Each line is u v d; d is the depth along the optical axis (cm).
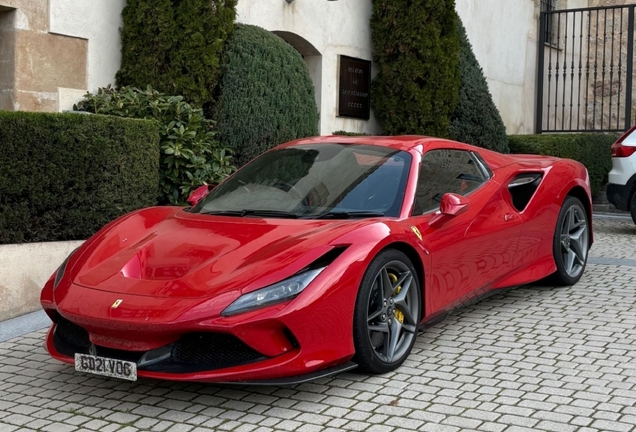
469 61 1125
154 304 357
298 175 480
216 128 757
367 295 394
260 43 787
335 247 386
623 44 1641
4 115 532
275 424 348
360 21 1061
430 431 337
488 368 422
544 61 1579
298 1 955
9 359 456
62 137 570
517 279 551
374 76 1089
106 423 355
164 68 744
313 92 836
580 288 621
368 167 472
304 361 364
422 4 1018
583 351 451
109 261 404
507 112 1428
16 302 542
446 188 488
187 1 736
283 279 365
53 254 564
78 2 728
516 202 559
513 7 1432
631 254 793
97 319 360
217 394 390
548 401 371
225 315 349
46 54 703
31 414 367
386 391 388
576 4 1670
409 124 1036
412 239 425
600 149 1305
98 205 606
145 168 643
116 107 693
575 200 621
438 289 454
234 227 421
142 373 359
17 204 549
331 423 348
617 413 354
